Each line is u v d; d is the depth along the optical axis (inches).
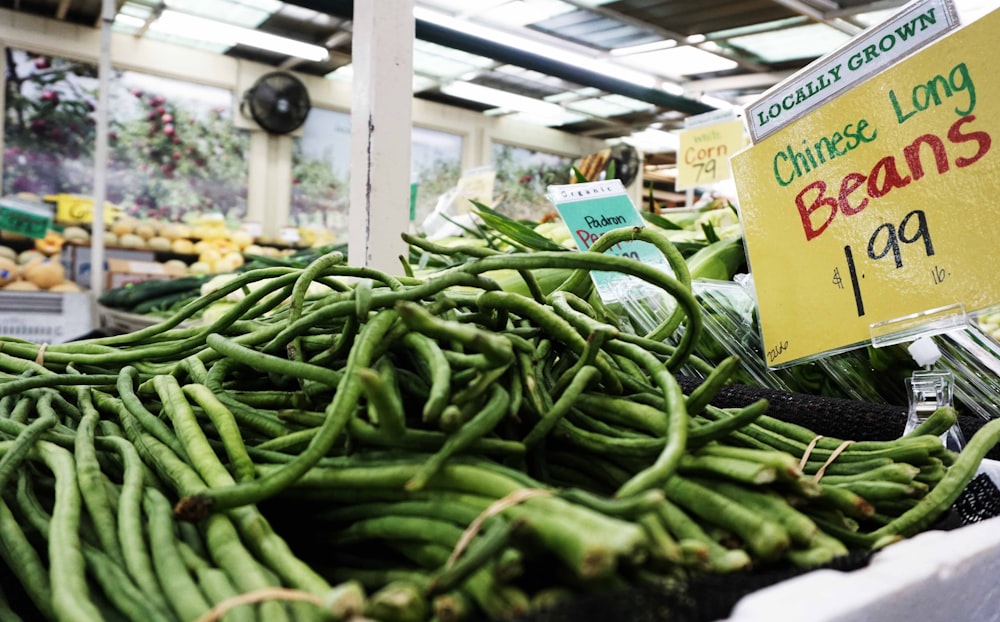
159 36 171.2
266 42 160.9
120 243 170.1
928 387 31.9
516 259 23.4
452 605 14.6
